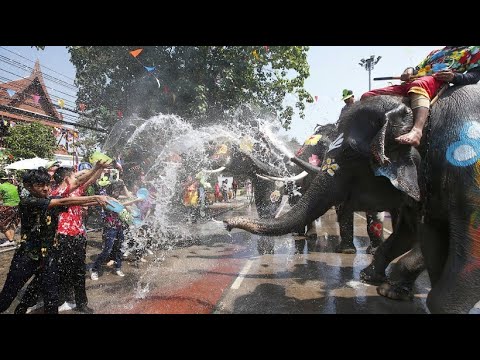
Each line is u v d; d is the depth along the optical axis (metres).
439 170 3.18
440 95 3.44
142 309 4.09
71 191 3.78
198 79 11.72
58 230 3.82
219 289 4.83
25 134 12.47
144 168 12.42
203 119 12.12
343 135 3.69
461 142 3.07
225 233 10.00
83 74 13.18
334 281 5.17
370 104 3.62
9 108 12.32
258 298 4.44
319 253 7.18
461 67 3.58
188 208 12.52
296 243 8.33
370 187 3.71
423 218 3.43
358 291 4.70
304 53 13.80
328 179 3.69
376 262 4.98
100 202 3.34
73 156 16.19
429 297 3.06
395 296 4.35
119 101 13.23
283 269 5.91
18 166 10.12
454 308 2.90
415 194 3.24
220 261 6.57
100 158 3.77
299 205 3.75
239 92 12.09
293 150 9.95
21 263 3.42
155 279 5.38
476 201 2.91
